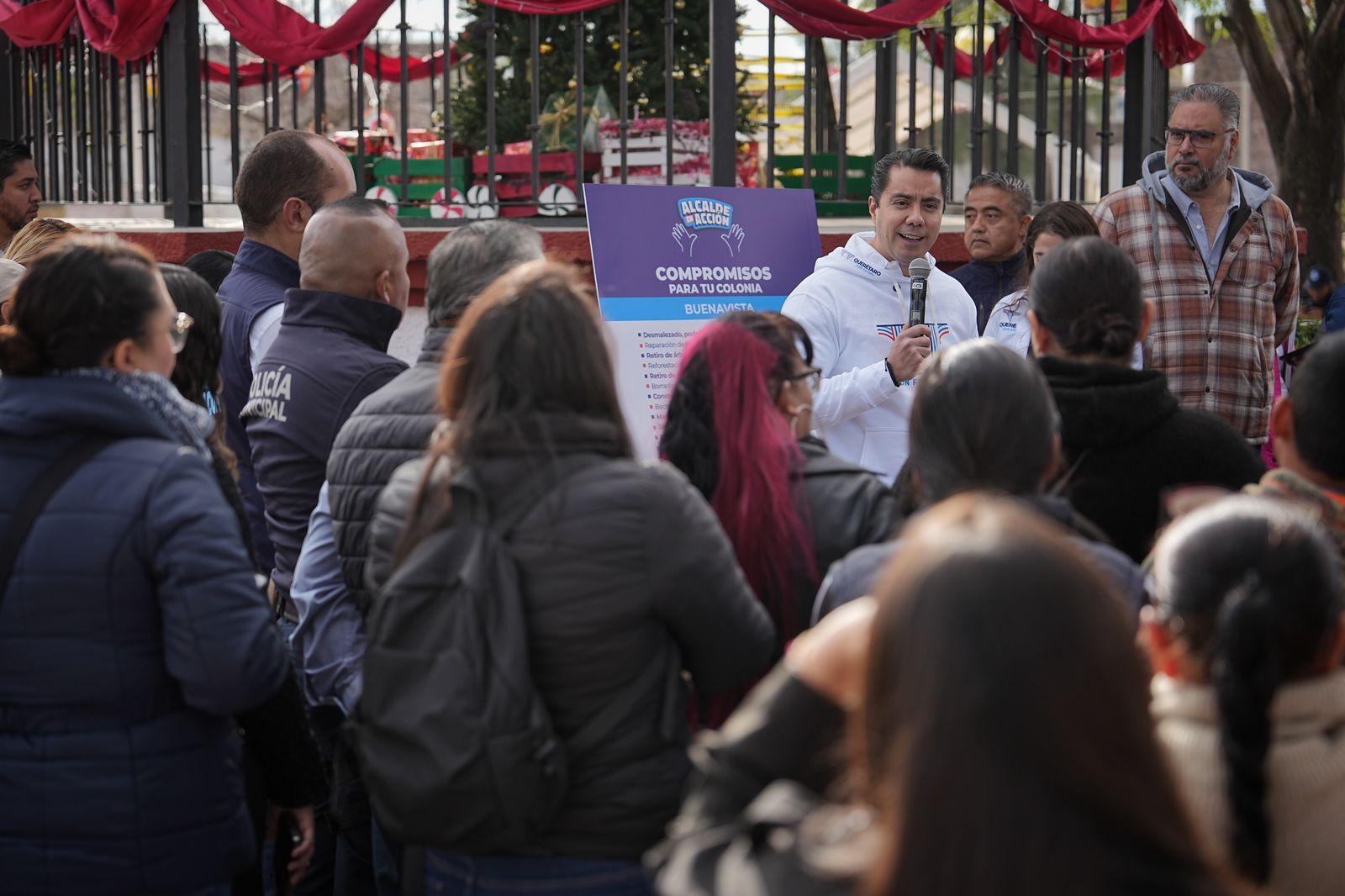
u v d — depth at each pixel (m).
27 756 2.18
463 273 2.66
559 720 1.99
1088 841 0.96
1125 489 2.50
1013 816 0.95
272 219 3.73
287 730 2.51
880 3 5.88
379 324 3.10
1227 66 22.38
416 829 1.96
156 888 2.22
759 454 2.39
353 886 2.99
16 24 5.77
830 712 1.37
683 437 2.45
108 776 2.18
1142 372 2.55
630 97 6.53
